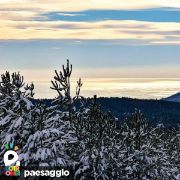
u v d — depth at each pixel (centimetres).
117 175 2489
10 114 1947
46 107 1983
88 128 2303
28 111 1970
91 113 2345
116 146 2650
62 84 2162
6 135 1939
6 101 1972
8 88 2058
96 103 2372
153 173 2886
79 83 2241
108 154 2398
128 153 2841
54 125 2020
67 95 2162
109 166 2402
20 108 1964
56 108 2041
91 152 2225
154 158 2980
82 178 2191
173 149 4403
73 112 2234
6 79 2062
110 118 2702
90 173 2220
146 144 3039
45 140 1925
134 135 2894
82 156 2206
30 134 1941
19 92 1962
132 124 2955
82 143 2248
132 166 2775
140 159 2830
